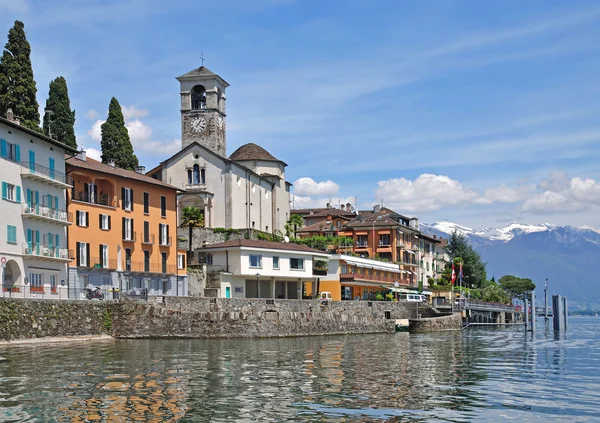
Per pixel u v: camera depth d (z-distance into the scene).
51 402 33.31
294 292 113.50
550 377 46.50
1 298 58.41
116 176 86.75
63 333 65.38
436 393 38.31
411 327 102.31
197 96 124.81
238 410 32.53
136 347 61.16
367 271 133.25
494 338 91.00
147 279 91.75
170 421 30.19
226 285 101.00
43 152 73.88
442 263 198.50
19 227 69.38
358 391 38.34
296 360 53.03
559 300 124.06
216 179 117.75
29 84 90.31
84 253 81.06
